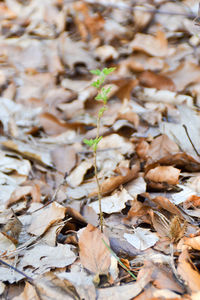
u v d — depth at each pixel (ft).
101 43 12.50
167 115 8.41
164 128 7.70
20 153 7.72
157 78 9.92
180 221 5.05
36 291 3.99
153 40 11.72
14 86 10.90
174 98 9.21
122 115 8.47
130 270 4.31
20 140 8.34
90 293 3.91
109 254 4.34
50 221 5.04
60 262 4.46
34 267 4.45
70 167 7.21
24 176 7.14
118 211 5.52
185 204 5.40
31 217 5.51
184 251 4.22
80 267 4.35
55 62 11.86
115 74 10.76
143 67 10.82
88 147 7.96
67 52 12.09
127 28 12.80
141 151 7.04
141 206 5.28
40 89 10.68
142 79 10.13
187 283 3.88
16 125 9.00
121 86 9.52
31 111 9.71
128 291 3.89
